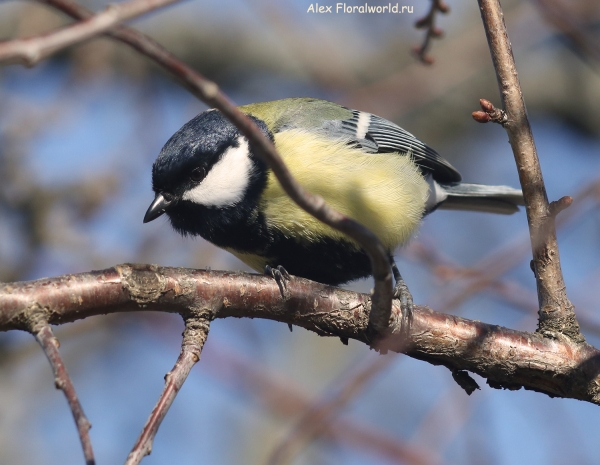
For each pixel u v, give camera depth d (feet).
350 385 25.07
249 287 20.67
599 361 21.49
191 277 19.80
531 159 20.65
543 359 21.47
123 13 10.55
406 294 24.81
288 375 44.32
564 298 21.70
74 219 38.55
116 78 43.73
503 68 20.34
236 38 47.96
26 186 38.32
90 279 18.76
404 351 21.74
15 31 43.78
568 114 49.01
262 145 13.23
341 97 38.91
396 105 38.42
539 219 21.06
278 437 40.60
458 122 50.01
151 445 15.28
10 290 17.90
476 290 26.50
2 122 38.58
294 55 43.75
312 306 21.30
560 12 28.07
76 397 14.43
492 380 22.12
